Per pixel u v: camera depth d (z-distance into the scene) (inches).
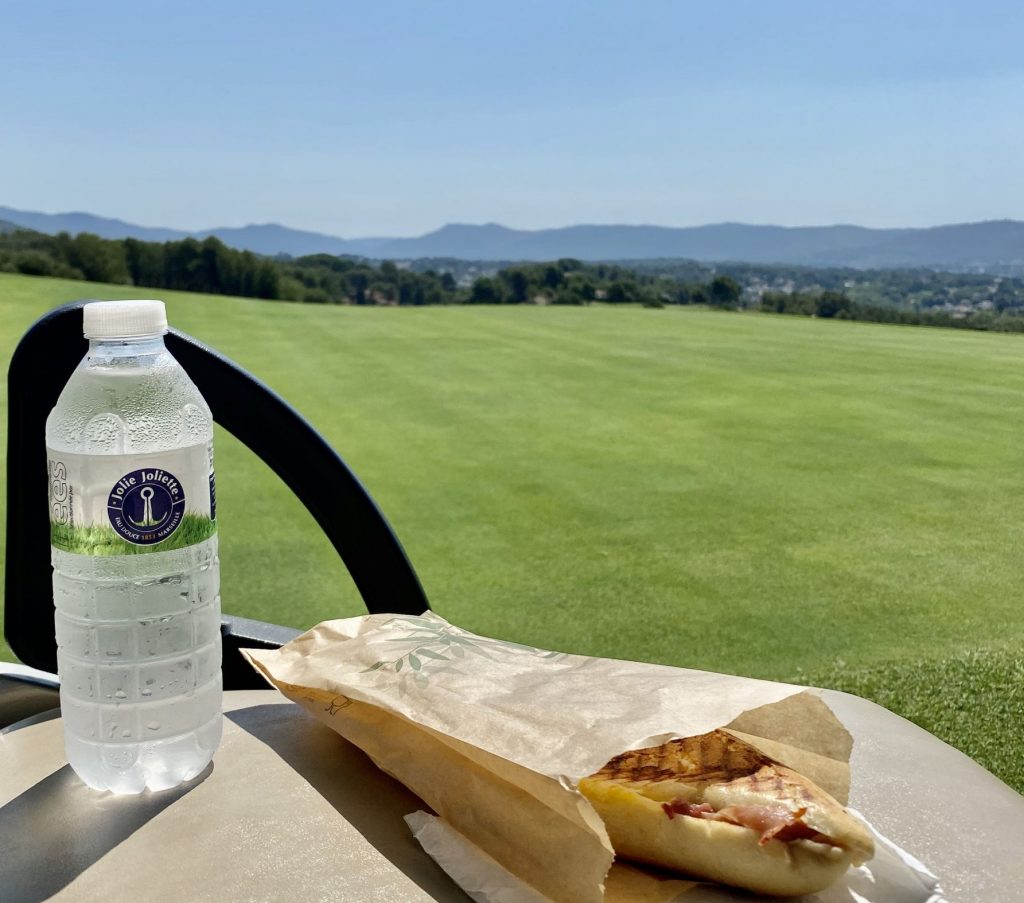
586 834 30.5
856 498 318.3
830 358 741.3
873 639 188.2
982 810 36.7
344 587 224.5
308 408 503.2
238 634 58.4
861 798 37.2
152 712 37.9
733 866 30.8
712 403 526.3
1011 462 379.2
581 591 222.1
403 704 35.6
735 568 239.1
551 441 421.7
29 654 57.4
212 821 35.1
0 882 31.5
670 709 32.5
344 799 36.6
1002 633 190.4
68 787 37.6
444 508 307.7
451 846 33.4
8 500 55.1
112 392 36.1
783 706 36.5
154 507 35.5
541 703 34.1
